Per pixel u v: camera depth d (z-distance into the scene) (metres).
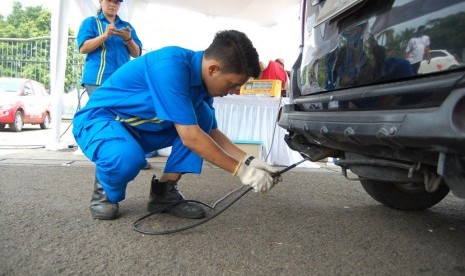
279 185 3.10
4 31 24.33
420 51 1.26
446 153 1.07
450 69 1.15
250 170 1.60
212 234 1.73
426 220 2.17
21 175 3.01
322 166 4.62
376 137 1.30
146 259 1.41
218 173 3.58
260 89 4.63
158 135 1.99
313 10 2.04
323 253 1.56
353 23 1.64
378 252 1.61
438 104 1.14
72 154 4.52
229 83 1.64
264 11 6.45
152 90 1.62
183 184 2.92
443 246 1.72
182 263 1.39
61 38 4.80
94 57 3.36
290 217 2.09
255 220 1.99
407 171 1.50
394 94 1.30
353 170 1.82
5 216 1.87
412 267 1.46
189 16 6.64
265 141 4.48
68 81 8.15
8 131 9.16
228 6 6.30
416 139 1.14
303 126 1.83
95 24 3.38
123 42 3.44
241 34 1.57
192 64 1.65
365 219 2.12
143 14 6.20
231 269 1.36
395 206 2.37
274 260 1.46
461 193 1.07
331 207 2.38
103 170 1.75
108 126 1.79
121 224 1.81
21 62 10.07
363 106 1.47
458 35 1.12
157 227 1.79
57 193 2.41
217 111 4.43
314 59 1.98
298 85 2.16
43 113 10.23
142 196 2.42
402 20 1.35
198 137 1.57
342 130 1.49
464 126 1.01
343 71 1.70
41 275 1.24
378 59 1.46
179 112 1.57
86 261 1.37
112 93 1.84
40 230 1.68
